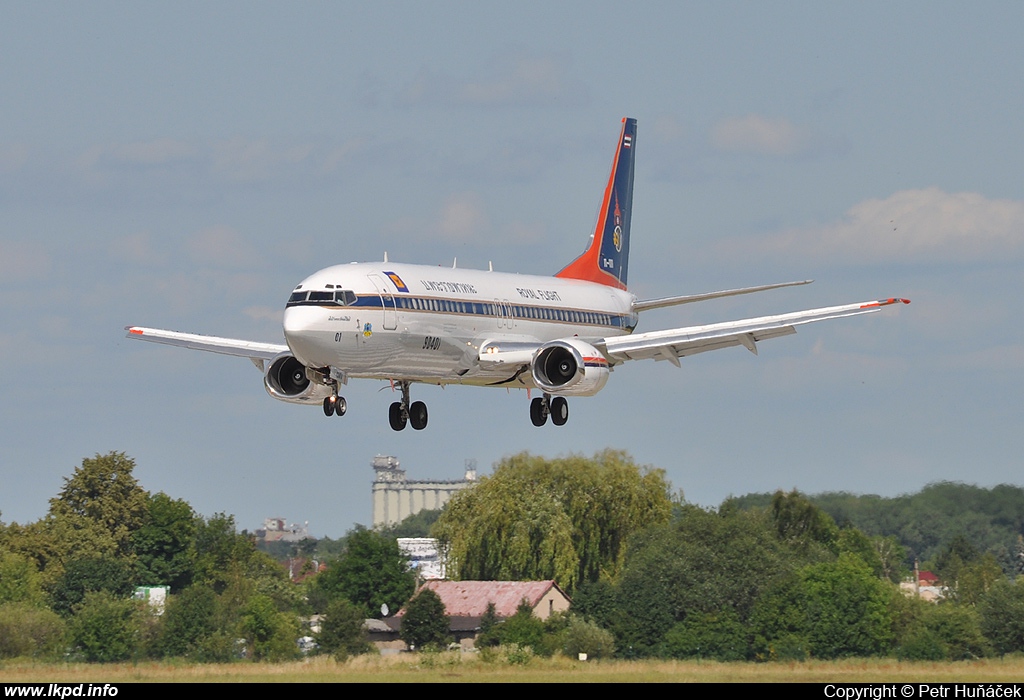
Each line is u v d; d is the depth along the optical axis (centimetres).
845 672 15725
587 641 19200
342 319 16612
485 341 18912
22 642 18362
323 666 16625
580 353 18300
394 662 17262
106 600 18962
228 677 15138
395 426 19088
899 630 19112
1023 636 18562
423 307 17675
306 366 16850
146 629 18612
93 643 18162
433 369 18225
